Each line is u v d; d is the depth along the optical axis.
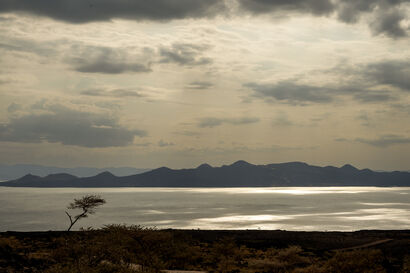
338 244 79.81
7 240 48.44
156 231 38.59
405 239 85.88
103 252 27.06
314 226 145.38
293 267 42.31
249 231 101.44
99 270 23.95
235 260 48.62
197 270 38.78
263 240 80.06
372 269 32.16
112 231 35.34
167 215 194.50
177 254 39.25
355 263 32.50
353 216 189.00
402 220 167.88
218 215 195.38
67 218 176.50
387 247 74.69
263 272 40.12
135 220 167.00
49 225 147.00
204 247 62.03
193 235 85.62
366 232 105.31
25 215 193.62
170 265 37.91
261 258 51.56
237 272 38.91
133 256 31.38
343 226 145.25
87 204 62.06
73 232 61.19
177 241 41.22
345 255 33.25
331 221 164.00
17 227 140.88
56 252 27.03
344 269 32.50
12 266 31.31
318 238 87.31
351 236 93.31
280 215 195.75
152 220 166.88
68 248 26.94
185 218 177.12
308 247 73.44
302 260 46.06
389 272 32.41
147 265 31.02
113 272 24.53
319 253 61.16
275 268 41.88
